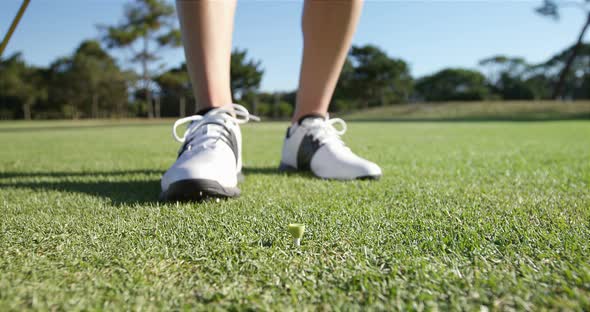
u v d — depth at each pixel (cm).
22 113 3319
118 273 53
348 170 137
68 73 3219
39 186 123
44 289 48
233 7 118
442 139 416
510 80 3984
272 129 769
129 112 3531
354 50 3731
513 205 91
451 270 52
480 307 42
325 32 135
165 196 96
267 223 77
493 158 216
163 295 46
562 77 2523
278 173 159
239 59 3312
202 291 47
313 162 148
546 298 44
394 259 57
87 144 374
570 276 49
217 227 74
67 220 79
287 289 48
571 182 128
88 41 3450
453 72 3991
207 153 105
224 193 97
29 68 3344
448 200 98
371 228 73
